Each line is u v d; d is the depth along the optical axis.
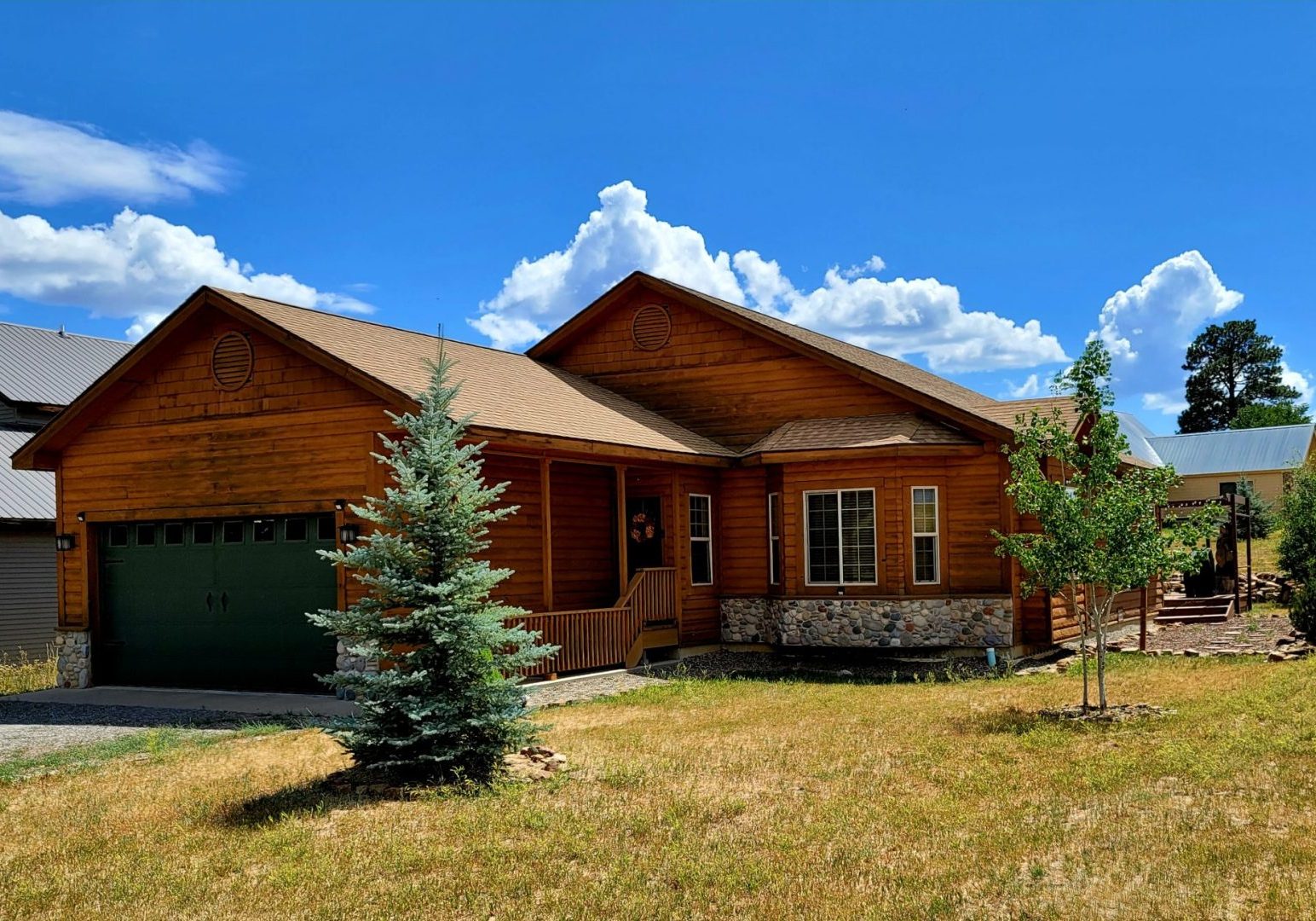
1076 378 12.27
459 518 9.57
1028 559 12.11
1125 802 8.08
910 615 17.81
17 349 29.92
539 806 8.58
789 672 17.20
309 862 7.31
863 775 9.35
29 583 23.64
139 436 16.84
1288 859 6.61
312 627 15.45
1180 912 5.88
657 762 10.11
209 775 10.15
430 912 6.36
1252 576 27.12
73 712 14.78
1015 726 11.38
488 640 9.48
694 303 20.81
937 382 24.58
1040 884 6.41
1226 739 10.05
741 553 19.86
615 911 6.28
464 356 18.86
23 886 7.00
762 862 7.01
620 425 18.16
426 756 9.30
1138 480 12.08
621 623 17.44
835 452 17.91
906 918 5.96
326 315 17.50
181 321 15.98
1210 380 80.75
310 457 15.30
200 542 16.55
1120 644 19.52
